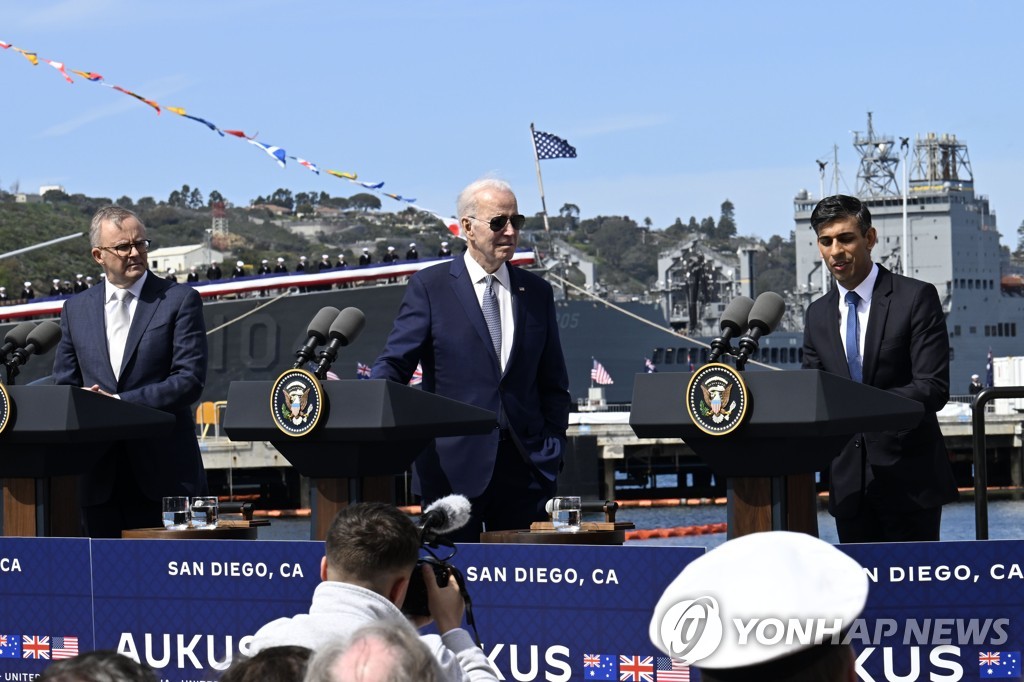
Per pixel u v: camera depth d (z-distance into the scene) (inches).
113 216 436.1
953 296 4948.3
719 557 141.4
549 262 3666.3
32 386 379.2
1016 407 3302.2
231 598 341.7
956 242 4936.0
